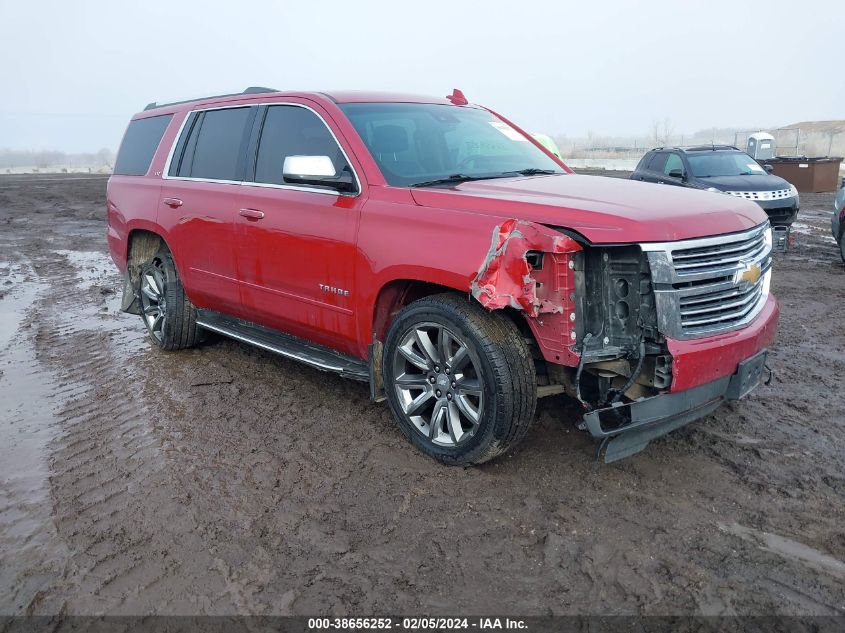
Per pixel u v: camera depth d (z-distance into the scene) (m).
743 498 3.52
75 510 3.53
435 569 3.00
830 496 3.53
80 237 14.06
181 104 6.05
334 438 4.28
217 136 5.36
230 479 3.80
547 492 3.59
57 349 6.28
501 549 3.13
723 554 3.07
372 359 4.14
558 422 4.39
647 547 3.12
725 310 3.56
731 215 3.62
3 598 2.88
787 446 4.09
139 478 3.84
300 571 3.00
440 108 5.04
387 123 4.54
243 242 4.86
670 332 3.29
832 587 2.85
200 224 5.26
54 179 39.16
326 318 4.38
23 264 10.93
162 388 5.21
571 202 3.58
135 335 6.72
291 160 4.14
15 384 5.37
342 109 4.51
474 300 3.59
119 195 6.39
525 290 3.26
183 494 3.65
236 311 5.25
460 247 3.50
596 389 3.74
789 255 11.24
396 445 4.15
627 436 3.43
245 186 4.93
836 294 8.20
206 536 3.27
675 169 13.30
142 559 3.11
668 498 3.52
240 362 5.79
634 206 3.51
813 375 5.30
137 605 2.82
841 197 10.23
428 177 4.27
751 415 4.54
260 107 5.03
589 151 61.50
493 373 3.49
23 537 3.30
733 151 13.47
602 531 3.24
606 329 3.39
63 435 4.43
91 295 8.60
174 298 5.80
